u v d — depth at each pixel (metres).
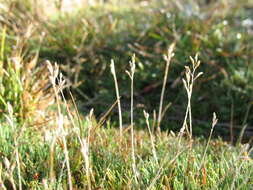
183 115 4.84
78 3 6.76
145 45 5.77
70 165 2.78
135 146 3.08
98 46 5.60
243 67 5.41
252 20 7.88
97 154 2.91
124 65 5.43
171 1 7.01
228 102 4.93
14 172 2.70
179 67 5.33
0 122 3.47
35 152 2.94
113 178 2.65
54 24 5.82
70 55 5.44
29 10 5.79
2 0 5.37
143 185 2.54
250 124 4.74
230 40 5.93
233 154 2.99
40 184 2.62
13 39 4.84
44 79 4.05
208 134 4.50
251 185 2.61
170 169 2.75
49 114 3.93
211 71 5.25
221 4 6.73
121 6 7.24
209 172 2.75
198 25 5.94
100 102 4.93
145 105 4.98
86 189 2.64
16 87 3.71
